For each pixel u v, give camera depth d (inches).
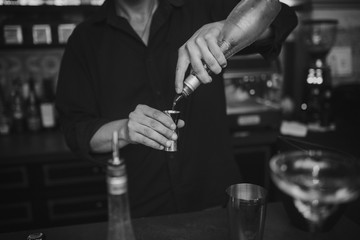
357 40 110.8
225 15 51.6
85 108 51.0
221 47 34.9
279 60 103.4
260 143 95.6
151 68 49.4
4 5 91.0
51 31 98.4
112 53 50.1
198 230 35.5
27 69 110.3
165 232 35.3
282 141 36.7
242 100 104.1
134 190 51.7
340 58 110.8
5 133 100.9
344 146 76.7
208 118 51.8
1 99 107.3
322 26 97.0
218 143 52.9
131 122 37.0
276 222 36.4
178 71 36.1
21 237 35.6
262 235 31.0
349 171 22.8
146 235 34.8
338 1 107.9
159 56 50.3
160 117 35.9
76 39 51.4
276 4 35.2
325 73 92.4
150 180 50.8
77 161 89.8
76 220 93.0
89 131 44.2
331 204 24.7
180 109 50.0
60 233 36.3
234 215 30.0
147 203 51.4
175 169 50.0
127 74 49.9
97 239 35.0
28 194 89.0
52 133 101.5
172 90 50.3
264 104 104.3
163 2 49.9
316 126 92.6
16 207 89.0
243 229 29.9
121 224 21.7
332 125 92.6
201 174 51.9
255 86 106.2
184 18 51.4
